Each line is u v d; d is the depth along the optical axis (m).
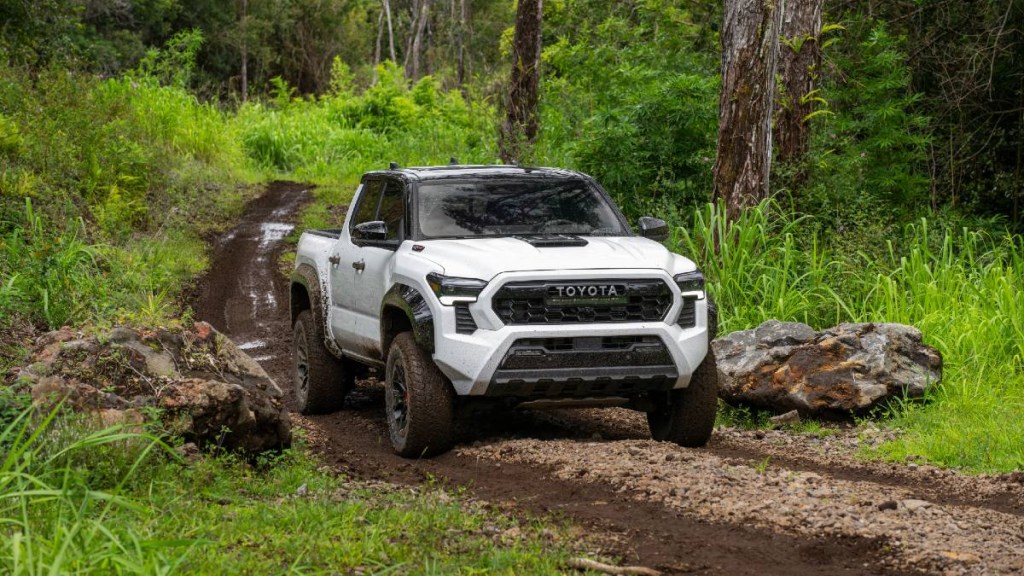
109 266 15.05
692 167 15.60
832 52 17.70
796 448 8.27
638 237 8.38
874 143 16.42
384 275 8.16
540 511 6.02
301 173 33.81
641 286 7.37
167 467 5.95
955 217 15.95
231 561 4.60
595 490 6.48
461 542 5.21
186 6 59.66
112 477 5.72
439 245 7.83
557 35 27.41
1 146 17.25
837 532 5.57
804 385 9.27
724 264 11.72
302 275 9.99
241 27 62.88
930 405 9.27
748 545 5.38
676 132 15.70
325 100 43.75
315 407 9.75
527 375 7.18
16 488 4.92
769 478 6.73
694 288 7.63
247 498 6.06
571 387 7.36
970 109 19.05
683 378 7.48
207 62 62.78
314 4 71.06
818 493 6.37
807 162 14.77
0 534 4.56
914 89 19.30
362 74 71.50
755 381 9.48
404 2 86.69
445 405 7.45
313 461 7.19
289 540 5.02
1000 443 7.86
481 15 79.25
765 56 12.73
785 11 15.13
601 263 7.40
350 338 8.99
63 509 4.92
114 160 20.17
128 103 26.06
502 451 7.55
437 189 8.45
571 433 8.62
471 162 27.41
